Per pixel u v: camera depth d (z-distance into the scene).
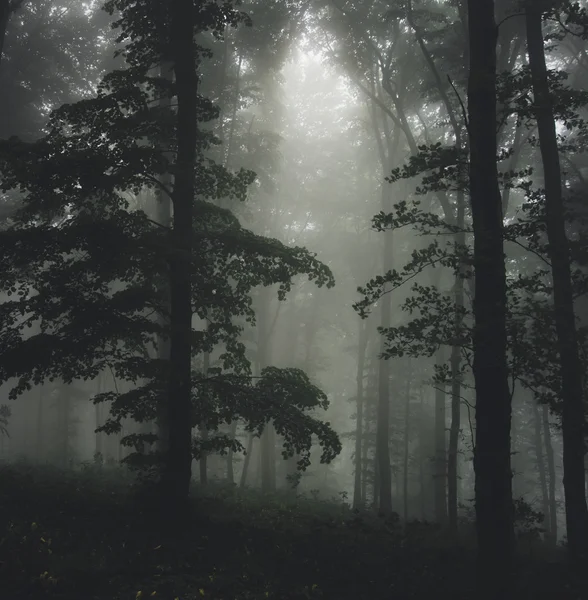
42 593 6.22
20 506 9.87
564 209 13.91
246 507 13.84
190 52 12.08
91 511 10.19
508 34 20.59
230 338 12.42
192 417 11.17
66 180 10.48
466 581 9.37
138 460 10.64
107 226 10.54
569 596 9.27
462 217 20.73
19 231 10.47
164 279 12.39
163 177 18.62
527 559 13.36
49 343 10.09
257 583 7.71
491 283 9.08
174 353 10.99
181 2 12.14
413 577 9.14
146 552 7.97
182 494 10.59
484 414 8.78
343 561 9.40
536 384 9.24
